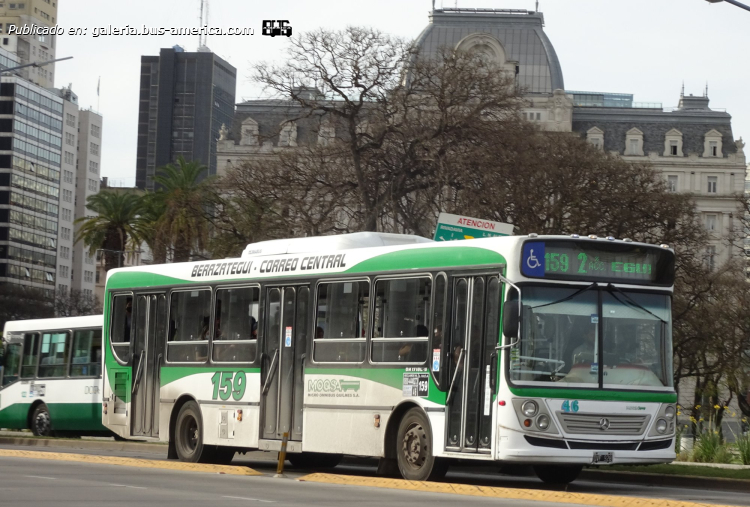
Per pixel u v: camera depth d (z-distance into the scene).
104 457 31.97
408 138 66.00
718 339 77.88
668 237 75.50
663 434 24.84
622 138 180.88
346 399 27.44
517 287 24.06
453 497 21.77
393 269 26.89
